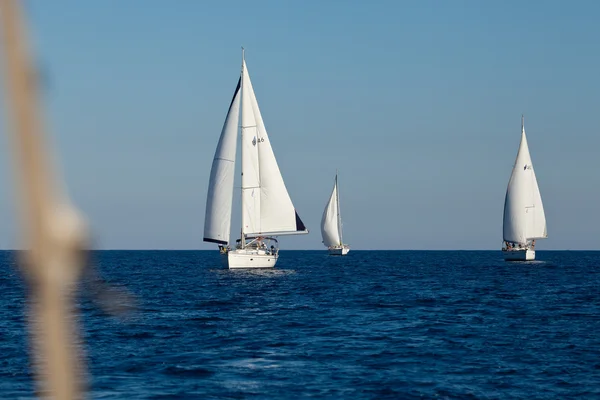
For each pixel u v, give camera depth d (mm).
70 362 1604
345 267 172250
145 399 28688
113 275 127000
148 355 39156
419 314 60906
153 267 170500
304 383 32031
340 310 64312
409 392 30297
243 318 57625
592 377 33594
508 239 178500
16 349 39469
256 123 122750
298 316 59344
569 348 42031
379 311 63500
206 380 32562
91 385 31266
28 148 1382
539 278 120938
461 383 32219
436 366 36312
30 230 1393
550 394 30188
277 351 40844
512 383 32219
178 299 76188
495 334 48000
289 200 124125
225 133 119500
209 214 120812
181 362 37000
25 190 1385
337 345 43188
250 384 31750
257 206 123500
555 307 67375
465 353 40219
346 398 29203
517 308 66312
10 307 64375
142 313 60906
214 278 116500
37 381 31125
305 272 137625
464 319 57000
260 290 90438
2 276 117000
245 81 121312
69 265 1423
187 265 187250
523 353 40219
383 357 38844
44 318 1536
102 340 44438
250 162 123125
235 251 122875
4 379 31625
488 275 131500
